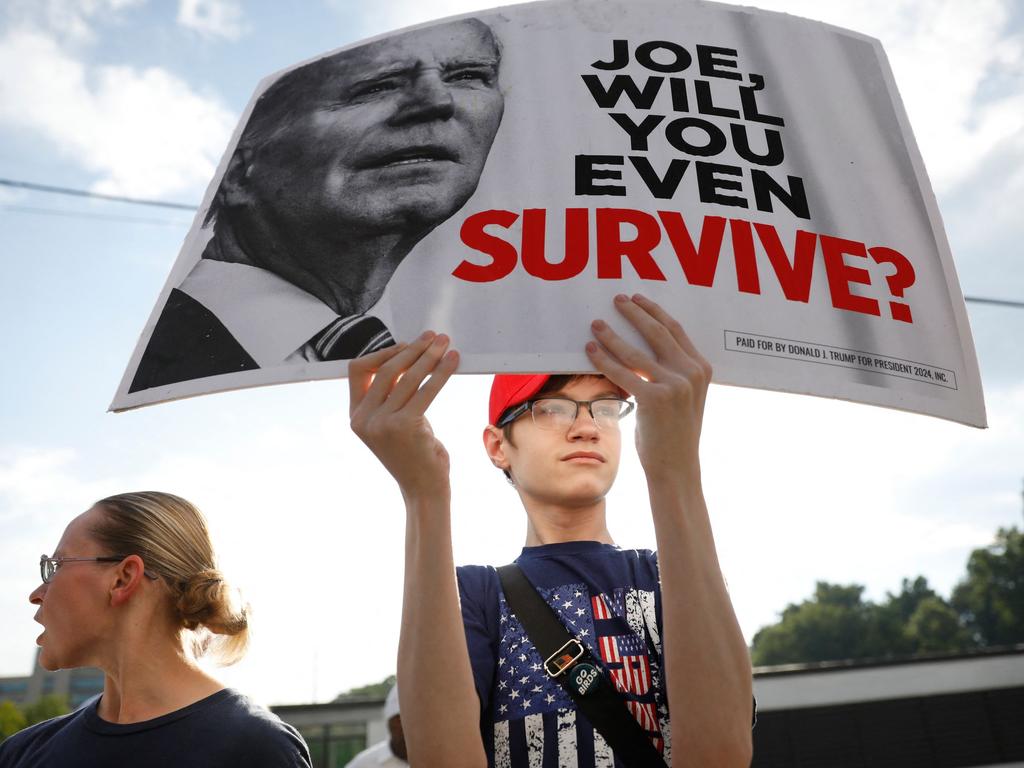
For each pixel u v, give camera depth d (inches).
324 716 737.6
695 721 46.8
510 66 60.4
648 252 52.8
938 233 58.8
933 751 639.1
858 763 640.4
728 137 58.1
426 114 58.7
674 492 48.4
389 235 54.8
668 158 56.5
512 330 50.6
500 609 57.9
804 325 52.7
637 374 48.6
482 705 54.3
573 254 52.6
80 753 64.4
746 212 55.2
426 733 47.7
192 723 64.7
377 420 48.3
